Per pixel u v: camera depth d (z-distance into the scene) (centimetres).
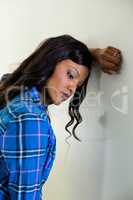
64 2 131
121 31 116
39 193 101
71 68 107
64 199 147
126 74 116
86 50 112
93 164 134
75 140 138
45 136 97
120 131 122
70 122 133
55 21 134
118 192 125
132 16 112
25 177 94
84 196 139
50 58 103
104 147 129
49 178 150
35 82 103
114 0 117
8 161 94
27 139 92
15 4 142
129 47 114
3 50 148
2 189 99
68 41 106
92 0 124
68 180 144
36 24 139
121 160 122
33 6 138
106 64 119
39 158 96
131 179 118
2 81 114
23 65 108
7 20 144
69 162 142
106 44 122
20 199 95
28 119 93
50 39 107
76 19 129
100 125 130
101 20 123
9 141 93
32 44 140
